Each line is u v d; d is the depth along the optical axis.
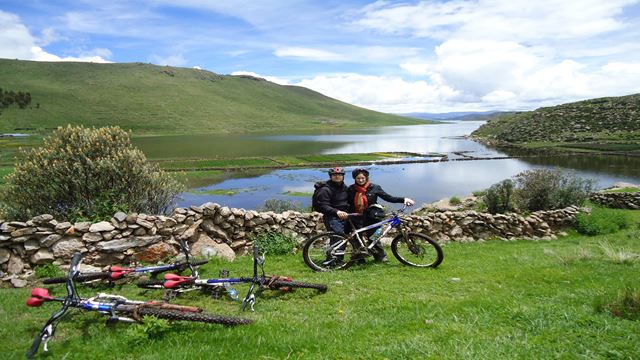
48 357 5.20
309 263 9.52
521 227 16.05
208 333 5.62
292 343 5.29
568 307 6.32
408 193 46.22
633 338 5.05
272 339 5.43
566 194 21.95
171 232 9.77
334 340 5.36
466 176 59.91
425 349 4.97
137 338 5.39
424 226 14.77
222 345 5.29
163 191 12.62
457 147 119.62
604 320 5.63
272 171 65.38
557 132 135.50
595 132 128.50
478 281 8.52
